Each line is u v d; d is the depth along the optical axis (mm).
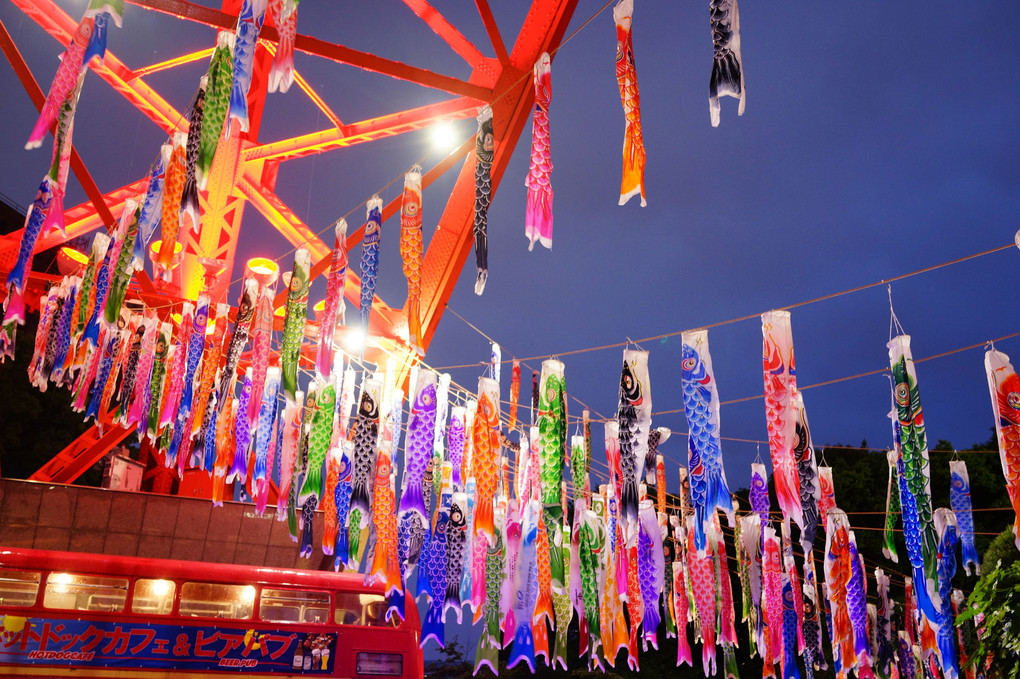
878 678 20703
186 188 9320
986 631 12508
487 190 9344
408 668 17281
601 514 15125
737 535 17578
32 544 21609
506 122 16859
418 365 12867
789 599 15711
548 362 12992
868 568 33562
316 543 24156
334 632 17000
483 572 13883
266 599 16812
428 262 20078
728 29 7047
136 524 22625
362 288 11406
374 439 13180
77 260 21031
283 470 15266
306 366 21812
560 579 13328
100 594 15711
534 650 13070
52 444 31672
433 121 20031
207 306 16766
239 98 8773
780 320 10453
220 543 23328
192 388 16312
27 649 14914
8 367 30891
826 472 15805
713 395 10625
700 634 15859
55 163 8930
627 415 11164
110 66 20172
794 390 10227
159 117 21062
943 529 12461
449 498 14305
